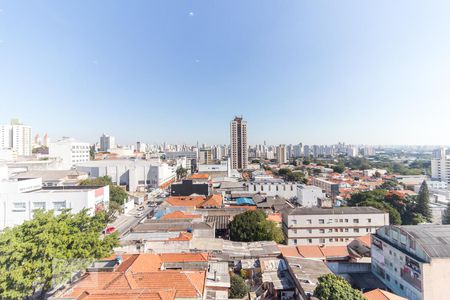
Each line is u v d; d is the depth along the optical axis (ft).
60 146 426.10
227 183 347.97
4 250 64.23
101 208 201.36
